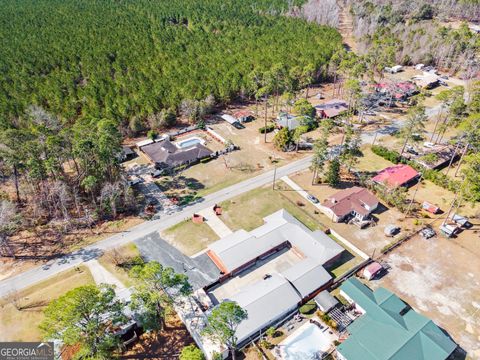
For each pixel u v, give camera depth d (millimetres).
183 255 69750
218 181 91250
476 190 72125
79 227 76375
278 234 71750
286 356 52938
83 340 47031
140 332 56562
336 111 119938
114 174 83250
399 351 50781
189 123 118625
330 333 56188
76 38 169750
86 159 79312
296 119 115375
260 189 88312
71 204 82000
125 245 71875
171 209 81812
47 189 78750
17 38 169625
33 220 77688
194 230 75812
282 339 55250
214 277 65375
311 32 181500
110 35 174875
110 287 53406
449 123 103938
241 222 78188
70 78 130125
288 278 62375
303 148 105125
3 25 187125
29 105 110688
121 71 137250
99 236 74250
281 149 103812
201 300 60344
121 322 52125
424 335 52969
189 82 125875
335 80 143125
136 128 108812
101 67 139750
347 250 71938
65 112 109250
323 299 59750
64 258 69000
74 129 83562
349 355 50906
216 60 147500
